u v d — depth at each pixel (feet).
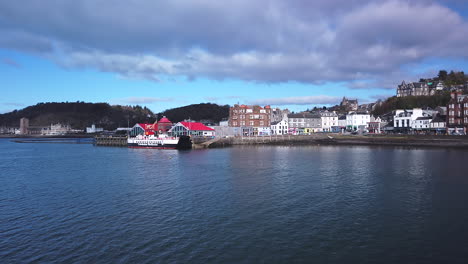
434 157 229.45
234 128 477.77
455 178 144.46
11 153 325.62
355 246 71.41
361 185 131.75
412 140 351.05
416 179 143.13
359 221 87.20
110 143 447.83
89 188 132.77
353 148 329.31
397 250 69.26
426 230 80.28
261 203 105.70
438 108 480.23
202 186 133.08
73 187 135.44
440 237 75.87
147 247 71.77
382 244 72.28
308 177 151.53
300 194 117.29
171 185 136.15
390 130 501.56
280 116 574.56
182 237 77.25
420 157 230.48
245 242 73.92
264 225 84.79
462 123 377.50
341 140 403.54
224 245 72.43
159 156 263.08
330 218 89.92
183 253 68.54
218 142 372.79
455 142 322.96
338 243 73.05
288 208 99.71
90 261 65.46
